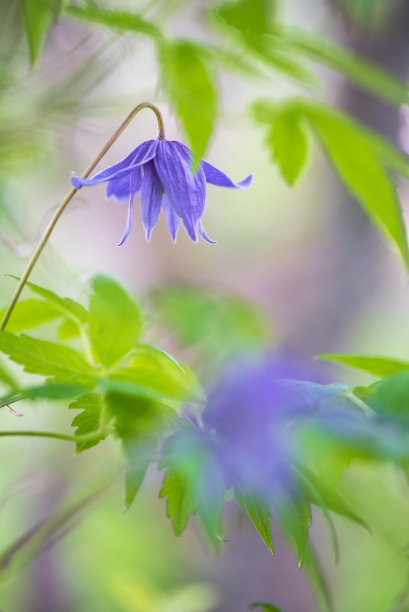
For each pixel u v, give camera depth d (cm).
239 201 164
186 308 93
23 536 75
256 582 138
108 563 160
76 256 134
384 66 117
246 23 74
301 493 64
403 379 62
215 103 72
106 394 66
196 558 153
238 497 64
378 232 152
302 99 76
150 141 72
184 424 66
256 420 63
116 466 69
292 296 154
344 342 154
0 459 100
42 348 68
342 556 138
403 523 80
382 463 60
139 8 76
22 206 85
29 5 74
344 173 76
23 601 152
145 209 71
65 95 82
